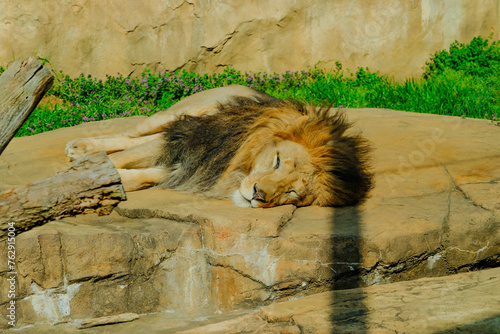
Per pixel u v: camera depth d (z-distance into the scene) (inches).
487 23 874.1
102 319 312.0
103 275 317.1
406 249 334.3
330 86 767.1
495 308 248.4
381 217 354.9
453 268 352.8
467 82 753.0
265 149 383.9
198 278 338.0
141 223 346.3
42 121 649.6
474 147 500.1
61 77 745.6
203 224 335.3
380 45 833.5
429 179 426.9
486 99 708.7
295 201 373.1
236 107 444.5
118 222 353.4
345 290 301.4
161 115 480.1
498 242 357.1
